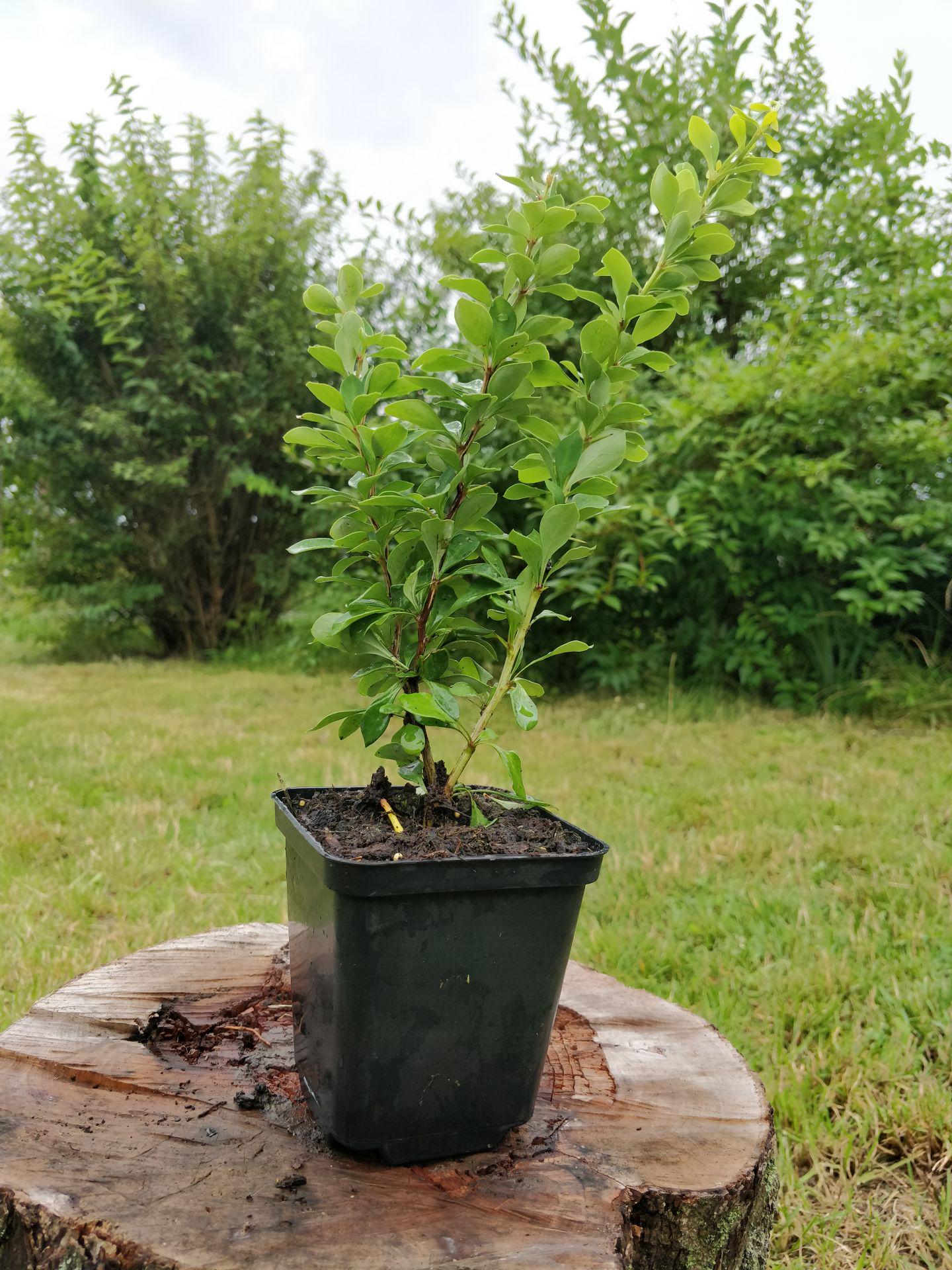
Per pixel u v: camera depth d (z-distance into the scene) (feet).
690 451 19.17
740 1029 7.30
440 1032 3.62
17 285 28.30
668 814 12.42
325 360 4.04
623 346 4.03
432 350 3.92
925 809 11.91
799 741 16.47
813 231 21.75
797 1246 5.49
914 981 7.86
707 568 20.51
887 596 17.79
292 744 16.72
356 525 4.41
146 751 16.08
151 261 28.43
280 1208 3.40
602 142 21.81
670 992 7.89
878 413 19.21
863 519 18.92
